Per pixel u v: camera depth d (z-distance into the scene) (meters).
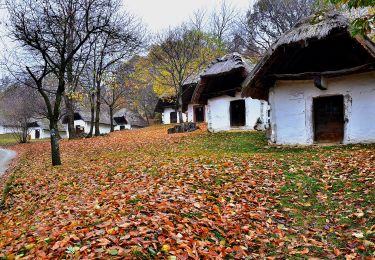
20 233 5.26
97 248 4.10
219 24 43.88
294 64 13.74
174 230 4.80
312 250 4.77
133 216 5.16
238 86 20.47
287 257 4.57
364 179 7.38
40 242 4.46
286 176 8.19
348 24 11.01
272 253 4.68
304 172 8.41
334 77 12.80
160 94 40.78
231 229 5.29
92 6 16.80
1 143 46.84
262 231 5.31
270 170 8.74
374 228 5.20
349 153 10.38
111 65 27.22
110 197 6.61
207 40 33.12
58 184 9.20
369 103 12.18
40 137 64.69
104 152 15.96
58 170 11.52
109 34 15.45
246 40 43.81
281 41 12.12
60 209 6.33
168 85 33.81
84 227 4.87
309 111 13.34
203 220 5.38
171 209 5.63
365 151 10.46
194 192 6.91
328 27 11.33
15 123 47.28
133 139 22.02
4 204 8.81
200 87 20.98
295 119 13.65
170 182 7.55
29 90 39.03
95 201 6.41
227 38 44.03
